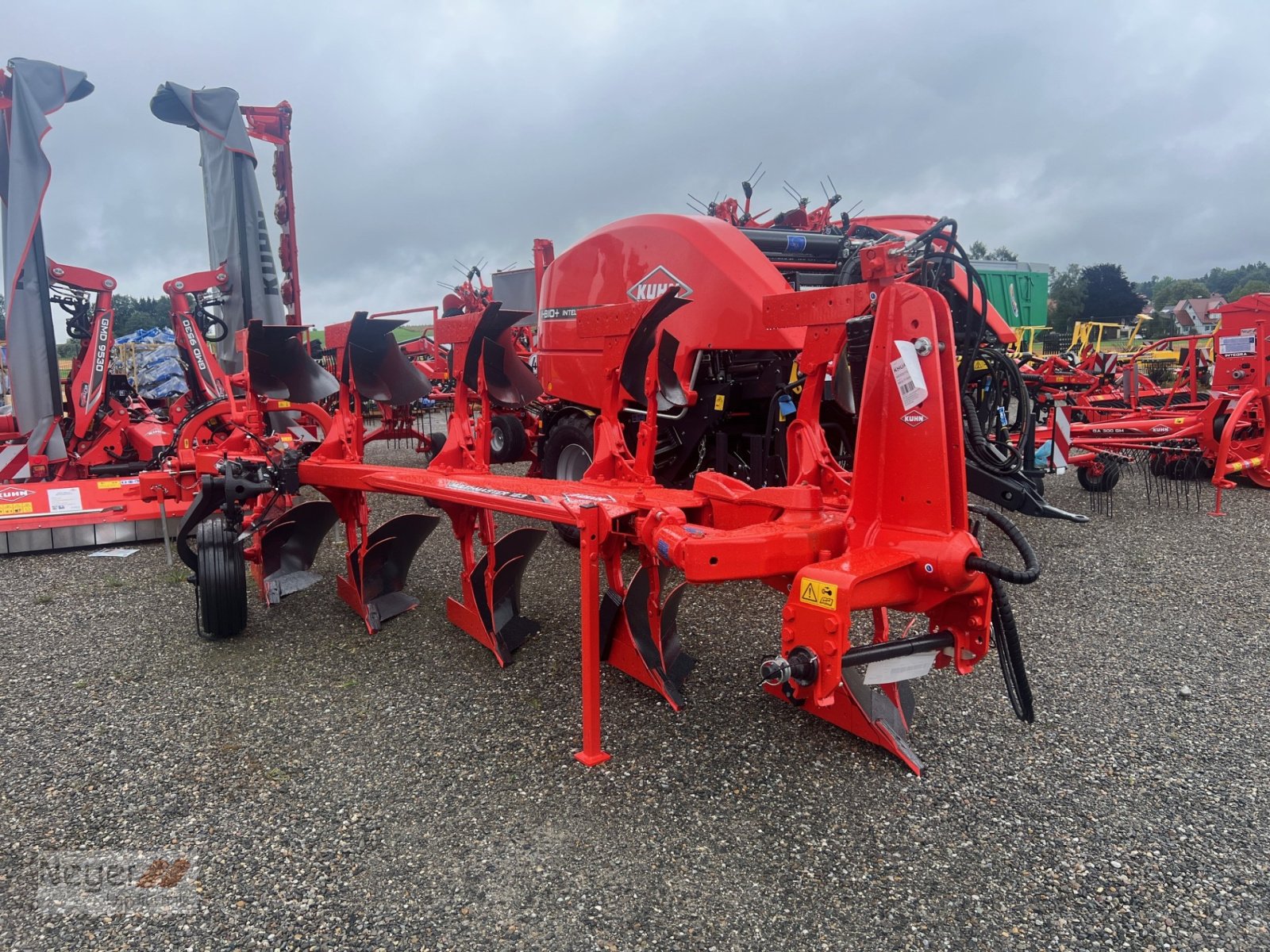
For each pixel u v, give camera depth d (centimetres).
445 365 988
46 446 759
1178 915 208
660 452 575
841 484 288
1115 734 306
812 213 682
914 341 244
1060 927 204
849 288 279
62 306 777
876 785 272
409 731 317
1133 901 213
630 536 329
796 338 460
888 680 248
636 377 382
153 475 507
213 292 921
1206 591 482
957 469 238
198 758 297
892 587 241
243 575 420
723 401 522
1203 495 807
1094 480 810
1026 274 1184
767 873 227
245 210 916
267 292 940
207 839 246
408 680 367
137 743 310
